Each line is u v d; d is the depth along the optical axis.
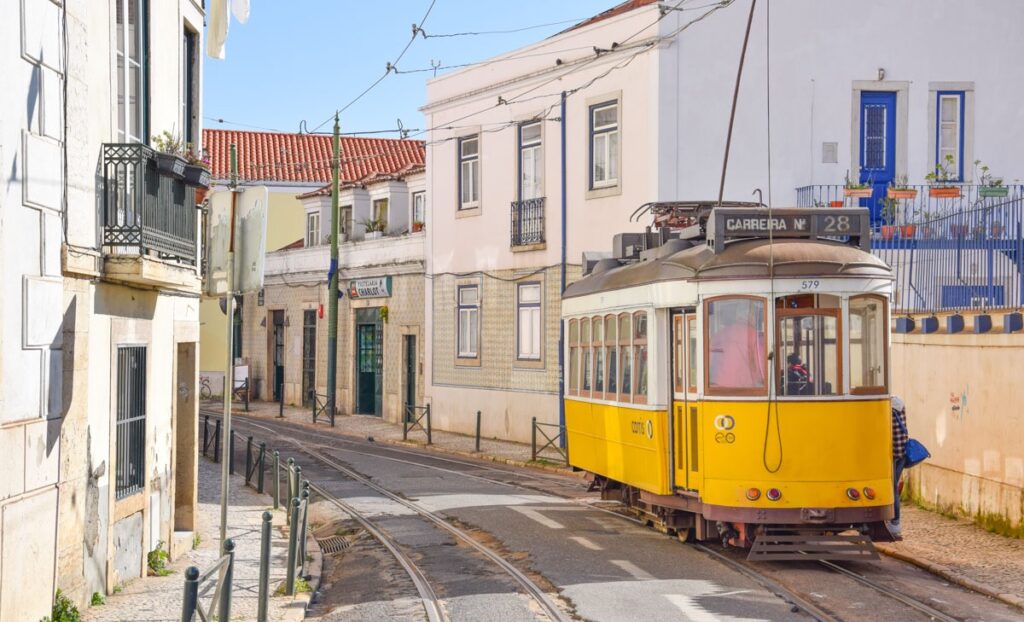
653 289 14.41
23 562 9.52
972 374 15.83
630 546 14.53
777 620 10.32
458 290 33.38
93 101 11.37
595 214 27.72
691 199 25.88
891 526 13.79
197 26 15.57
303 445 30.12
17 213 9.48
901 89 26.36
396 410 37.03
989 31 26.64
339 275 40.53
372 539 15.98
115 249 11.80
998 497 15.04
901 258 20.45
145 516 13.23
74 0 10.77
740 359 13.11
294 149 52.91
